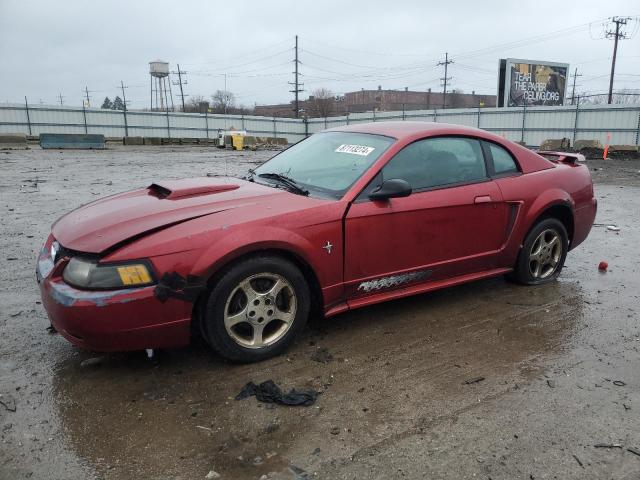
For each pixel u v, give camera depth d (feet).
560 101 155.84
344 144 13.60
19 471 7.56
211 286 10.05
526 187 14.60
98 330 9.23
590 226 17.04
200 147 126.82
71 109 142.72
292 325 11.13
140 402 9.37
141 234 9.71
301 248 10.72
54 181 42.16
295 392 9.70
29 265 17.31
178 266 9.57
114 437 8.39
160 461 7.84
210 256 9.75
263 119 170.91
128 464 7.77
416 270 12.69
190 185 12.12
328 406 9.32
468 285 15.85
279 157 14.93
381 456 8.00
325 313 11.62
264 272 10.48
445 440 8.40
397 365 10.84
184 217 10.28
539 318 13.39
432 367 10.78
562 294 15.21
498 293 15.17
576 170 16.46
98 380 10.07
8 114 135.74
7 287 15.12
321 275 11.20
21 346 11.42
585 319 13.38
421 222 12.46
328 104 277.64
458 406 9.37
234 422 8.81
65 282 9.61
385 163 12.26
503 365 10.91
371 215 11.64
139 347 9.73
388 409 9.25
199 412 9.09
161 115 155.02
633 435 8.61
